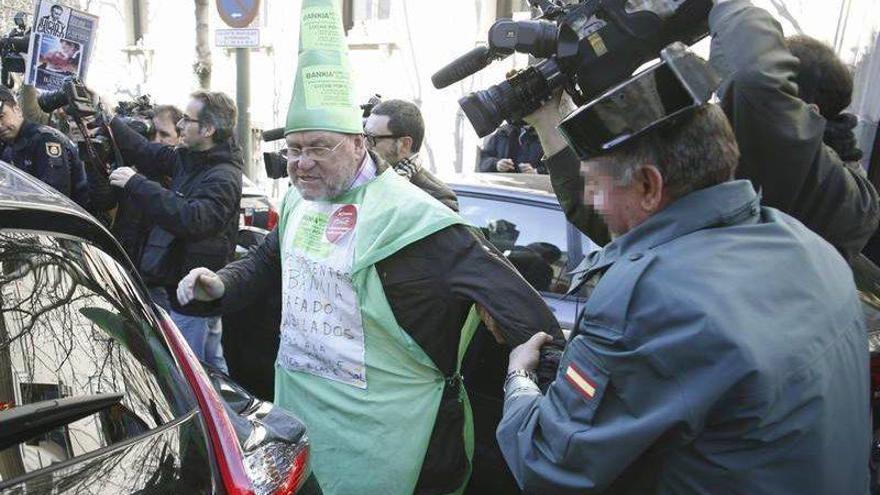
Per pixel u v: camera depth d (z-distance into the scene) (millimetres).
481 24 7621
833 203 1622
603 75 1537
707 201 1202
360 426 2008
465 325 2115
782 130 1424
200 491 1356
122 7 10438
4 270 1300
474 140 7793
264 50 9047
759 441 1072
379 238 1936
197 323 3451
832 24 5684
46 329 1310
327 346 2037
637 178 1226
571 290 1388
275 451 1662
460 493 2201
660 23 1507
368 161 2084
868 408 1230
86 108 3516
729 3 1479
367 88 8367
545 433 1240
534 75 1601
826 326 1137
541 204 3316
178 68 10117
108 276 1531
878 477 2225
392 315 1966
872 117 5516
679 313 1088
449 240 1960
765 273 1132
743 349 1046
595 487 1154
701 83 1153
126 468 1265
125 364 1409
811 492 1098
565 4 1703
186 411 1474
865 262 3123
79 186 3861
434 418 2023
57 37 4383
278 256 2408
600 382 1161
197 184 3410
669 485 1151
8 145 3762
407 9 8047
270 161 3125
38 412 1202
